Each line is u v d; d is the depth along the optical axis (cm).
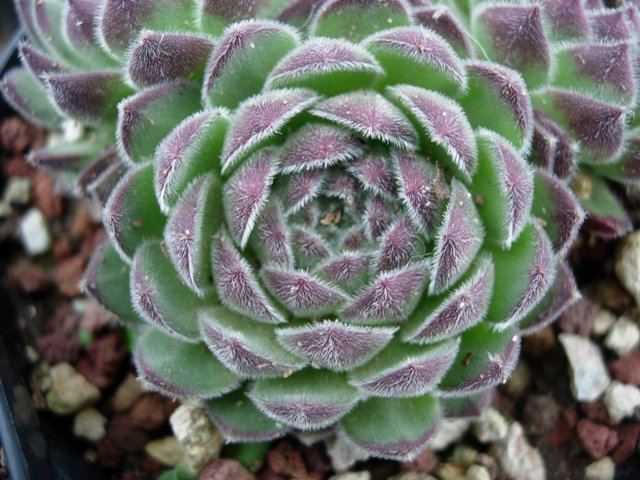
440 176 11
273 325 11
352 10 11
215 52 11
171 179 10
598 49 12
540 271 11
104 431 13
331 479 13
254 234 11
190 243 10
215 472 13
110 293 12
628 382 13
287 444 13
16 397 13
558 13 12
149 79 11
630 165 13
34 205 15
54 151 13
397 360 11
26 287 14
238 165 11
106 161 13
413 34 11
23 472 12
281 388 11
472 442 13
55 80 12
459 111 11
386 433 11
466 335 11
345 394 11
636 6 14
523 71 12
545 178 11
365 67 10
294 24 12
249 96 11
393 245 10
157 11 11
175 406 13
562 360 13
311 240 11
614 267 14
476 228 11
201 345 11
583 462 13
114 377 14
